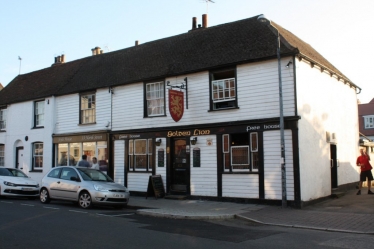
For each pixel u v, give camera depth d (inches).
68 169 612.4
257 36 637.9
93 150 813.2
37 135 921.5
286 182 553.0
